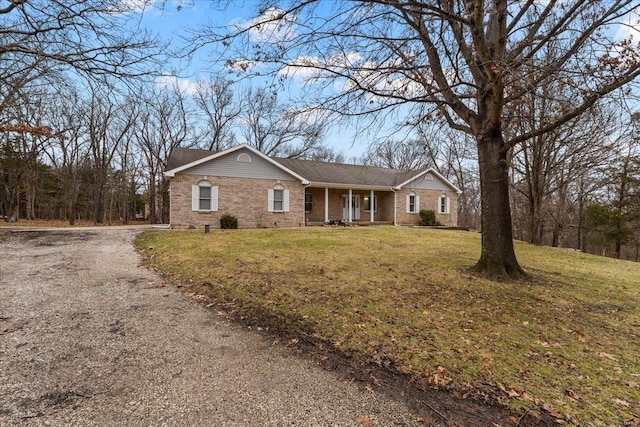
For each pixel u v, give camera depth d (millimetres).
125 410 2270
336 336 3621
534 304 4832
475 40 4684
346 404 2402
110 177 28406
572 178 15195
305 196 19641
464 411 2340
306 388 2609
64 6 5562
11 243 10133
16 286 5465
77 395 2439
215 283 5754
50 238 11273
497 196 6543
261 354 3211
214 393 2512
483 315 4297
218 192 15719
